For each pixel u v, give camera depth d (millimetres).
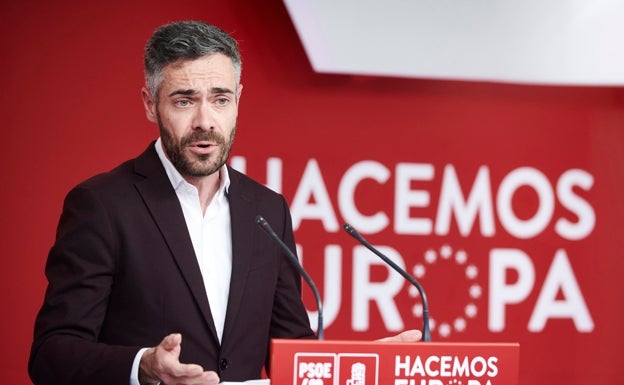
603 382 4812
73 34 4422
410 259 4688
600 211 4828
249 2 4555
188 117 2432
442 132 4719
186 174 2488
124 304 2449
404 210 4688
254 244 2613
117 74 4453
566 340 4789
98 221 2438
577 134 4809
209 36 2449
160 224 2484
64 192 4398
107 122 4441
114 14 4457
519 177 4773
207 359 2457
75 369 2207
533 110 4781
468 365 2012
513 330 4758
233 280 2533
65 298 2369
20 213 4367
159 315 2439
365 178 4652
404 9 4645
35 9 4395
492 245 4746
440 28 4676
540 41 4742
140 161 2592
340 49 4602
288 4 4562
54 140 4398
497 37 4711
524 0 4723
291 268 2730
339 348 1947
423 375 1987
